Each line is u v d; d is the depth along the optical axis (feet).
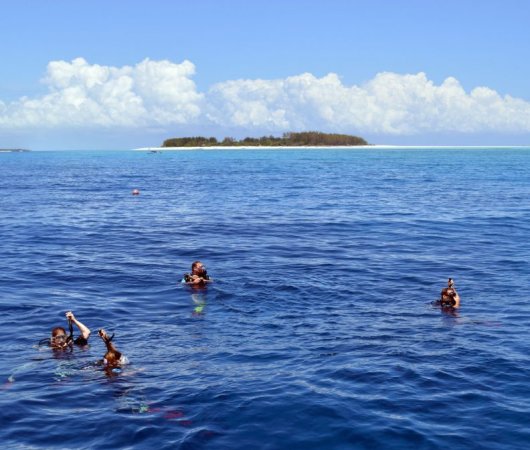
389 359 36.86
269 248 79.15
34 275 62.75
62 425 28.73
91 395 32.09
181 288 56.59
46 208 129.90
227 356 37.68
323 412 29.60
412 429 27.89
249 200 145.59
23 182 220.23
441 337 41.19
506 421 28.63
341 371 34.88
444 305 49.93
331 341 40.42
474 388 32.48
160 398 31.48
